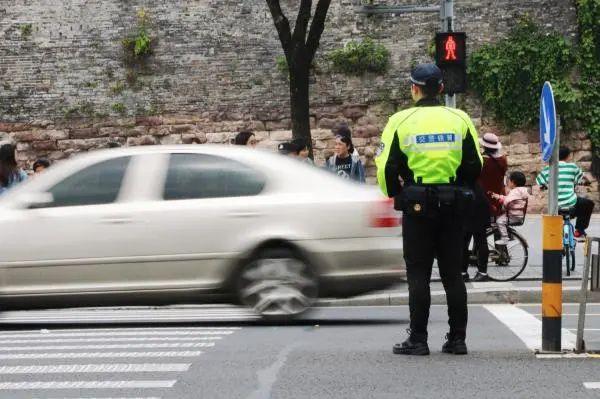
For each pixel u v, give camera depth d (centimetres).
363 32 7225
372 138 7225
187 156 2770
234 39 7294
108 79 7369
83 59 7388
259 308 2689
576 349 2122
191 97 7319
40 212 2744
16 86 7400
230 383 1802
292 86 4891
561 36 7081
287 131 7262
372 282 2703
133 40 7331
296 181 2738
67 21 7394
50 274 2728
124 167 2769
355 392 1708
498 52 7094
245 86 7294
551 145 2123
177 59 7331
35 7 7406
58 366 2009
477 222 3541
